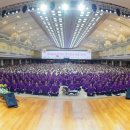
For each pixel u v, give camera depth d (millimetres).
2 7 14297
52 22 27281
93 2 14133
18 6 14750
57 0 14234
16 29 38875
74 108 14305
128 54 42375
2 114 12672
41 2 14328
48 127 10578
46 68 40281
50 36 45344
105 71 33250
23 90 19156
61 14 22094
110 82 20891
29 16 29125
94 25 29016
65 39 49188
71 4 14312
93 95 18609
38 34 49219
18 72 27953
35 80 21594
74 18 23844
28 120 11609
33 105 15023
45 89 18391
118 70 36594
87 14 21672
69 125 10906
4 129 10195
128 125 10891
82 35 40375
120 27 35000
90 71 33062
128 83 20797
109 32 42031
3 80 20922
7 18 28906
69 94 18734
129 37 40562
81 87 22016
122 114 12891
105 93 19016
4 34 38594
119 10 14672
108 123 11195
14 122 11234
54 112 13258
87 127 10617
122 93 19938
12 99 14594
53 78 23250
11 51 45844
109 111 13586
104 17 25141
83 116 12453
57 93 18312
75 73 27250
